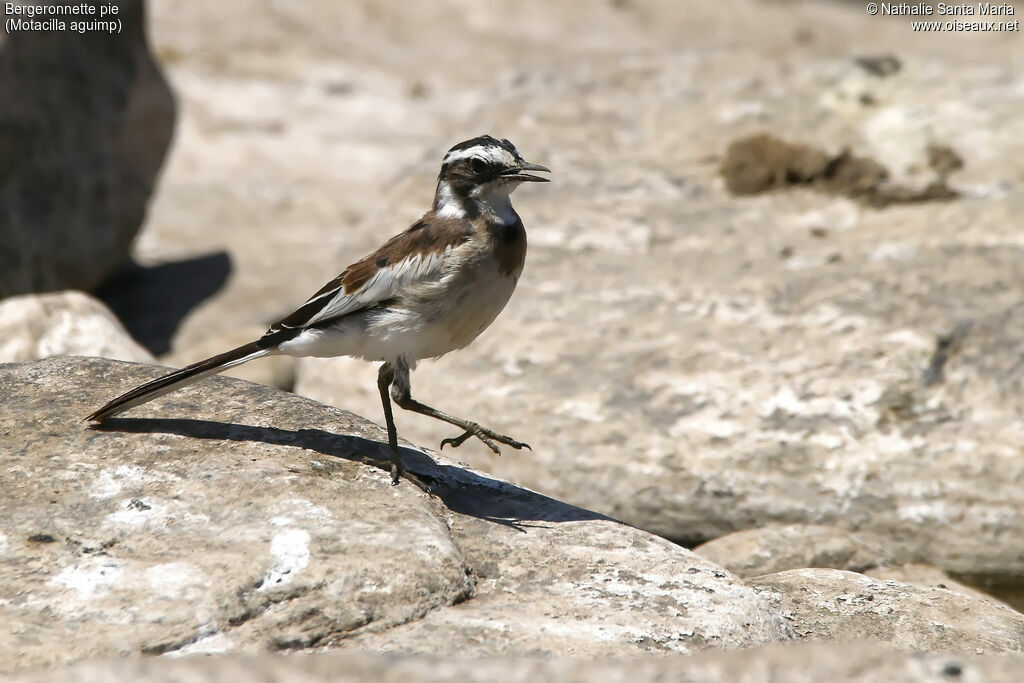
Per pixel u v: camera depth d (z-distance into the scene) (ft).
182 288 67.77
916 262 49.01
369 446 29.53
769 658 20.38
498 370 45.55
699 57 75.92
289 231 73.97
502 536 27.78
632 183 58.59
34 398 30.76
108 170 64.90
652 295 48.29
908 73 67.82
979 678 19.63
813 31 110.42
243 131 84.58
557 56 100.48
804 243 52.44
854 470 41.01
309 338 27.99
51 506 25.77
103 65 63.93
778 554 37.47
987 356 43.21
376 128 86.58
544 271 50.44
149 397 28.58
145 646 22.11
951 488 40.40
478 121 67.00
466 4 109.60
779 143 60.39
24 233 59.82
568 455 42.91
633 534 28.37
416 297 27.45
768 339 45.14
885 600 30.68
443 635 23.49
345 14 104.78
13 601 23.15
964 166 59.67
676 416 43.06
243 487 26.71
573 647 23.58
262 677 19.60
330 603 23.53
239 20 100.01
